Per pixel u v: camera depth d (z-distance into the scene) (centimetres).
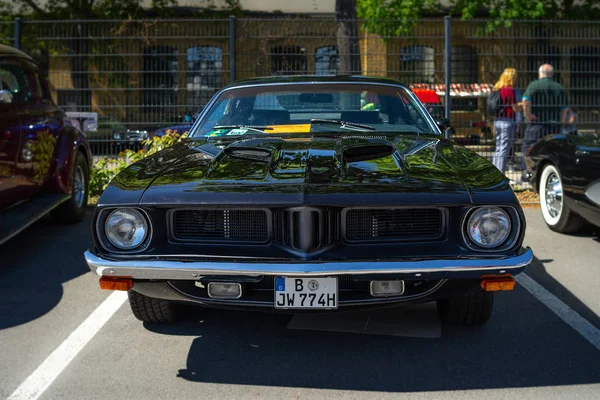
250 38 906
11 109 507
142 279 304
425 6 1777
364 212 297
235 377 306
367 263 284
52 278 469
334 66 921
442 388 293
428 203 290
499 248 295
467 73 952
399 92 462
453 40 939
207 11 1984
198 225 303
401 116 440
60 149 595
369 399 283
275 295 291
